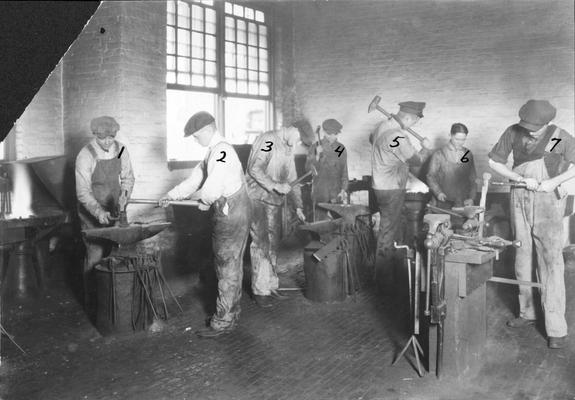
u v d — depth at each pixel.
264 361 4.03
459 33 8.70
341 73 9.56
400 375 3.73
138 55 7.17
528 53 8.34
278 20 9.50
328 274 5.38
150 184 7.38
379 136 5.95
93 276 5.15
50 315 5.08
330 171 6.93
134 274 4.57
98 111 7.10
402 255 5.82
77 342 4.43
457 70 8.77
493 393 3.44
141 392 3.54
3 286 5.50
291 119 9.79
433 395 3.43
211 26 8.32
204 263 6.29
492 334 4.44
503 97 8.56
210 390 3.57
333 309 5.22
